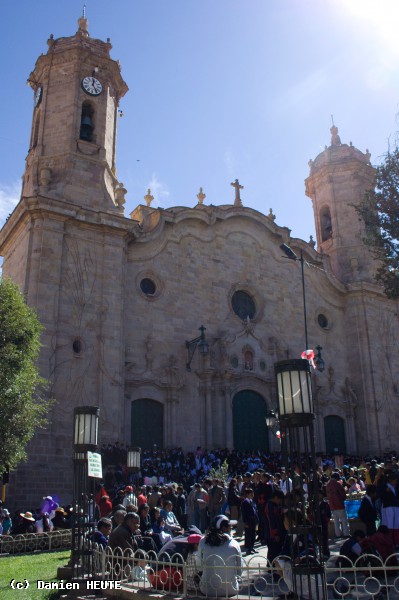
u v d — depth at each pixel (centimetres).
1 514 2094
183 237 3812
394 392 4456
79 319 3050
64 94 3531
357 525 1698
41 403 2758
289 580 950
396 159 2555
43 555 1680
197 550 1103
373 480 1959
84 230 3212
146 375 3369
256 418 3759
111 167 3591
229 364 3697
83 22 3869
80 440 1354
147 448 3288
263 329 4000
